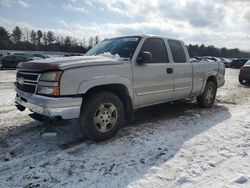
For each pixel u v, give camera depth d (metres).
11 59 26.53
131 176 3.22
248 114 6.41
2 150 3.98
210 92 7.20
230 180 3.14
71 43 78.88
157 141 4.38
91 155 3.80
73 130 4.93
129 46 4.93
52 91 3.75
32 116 4.23
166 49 5.50
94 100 4.09
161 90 5.32
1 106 7.15
